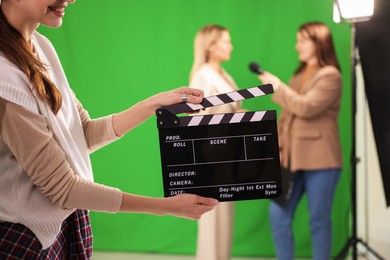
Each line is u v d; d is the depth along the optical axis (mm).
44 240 1329
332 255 4039
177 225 4129
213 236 3432
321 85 3441
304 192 3744
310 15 3891
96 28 4094
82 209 1376
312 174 3502
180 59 4035
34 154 1249
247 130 1496
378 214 3977
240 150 1495
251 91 1498
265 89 1497
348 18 3311
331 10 3875
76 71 4129
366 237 3863
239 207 4035
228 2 3936
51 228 1340
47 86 1312
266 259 3986
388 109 3346
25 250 1305
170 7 4012
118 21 4070
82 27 4102
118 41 4082
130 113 1577
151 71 4070
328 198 3496
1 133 1247
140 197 1384
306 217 4008
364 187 4066
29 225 1308
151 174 4141
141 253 4168
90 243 1515
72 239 1452
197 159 1493
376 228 3980
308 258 4008
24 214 1299
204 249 3445
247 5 3918
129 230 4188
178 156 1493
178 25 4016
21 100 1240
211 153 1494
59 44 4133
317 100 3412
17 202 1299
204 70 3480
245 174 1495
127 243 4203
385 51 3318
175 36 4027
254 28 3918
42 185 1285
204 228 3449
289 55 3902
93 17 4090
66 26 4113
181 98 1515
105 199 1332
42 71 1349
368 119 4016
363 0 3195
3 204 1304
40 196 1318
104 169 4172
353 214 3449
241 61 3941
